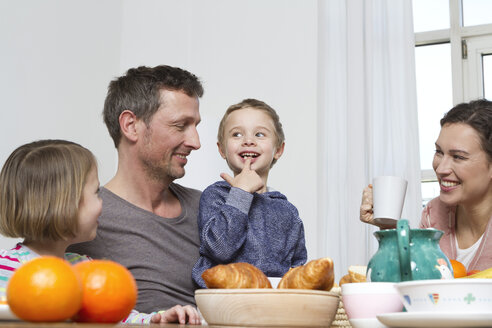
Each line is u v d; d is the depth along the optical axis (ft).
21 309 1.86
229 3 10.90
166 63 11.03
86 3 10.21
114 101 4.44
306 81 10.20
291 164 9.98
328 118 9.83
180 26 11.07
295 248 4.75
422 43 10.53
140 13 11.27
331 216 9.49
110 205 4.26
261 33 10.63
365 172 9.38
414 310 2.02
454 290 1.94
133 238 4.25
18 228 3.36
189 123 4.46
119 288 2.09
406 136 9.36
